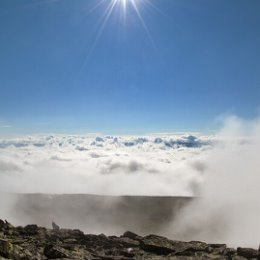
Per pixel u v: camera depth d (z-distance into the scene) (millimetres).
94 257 34188
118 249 39562
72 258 32625
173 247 39812
